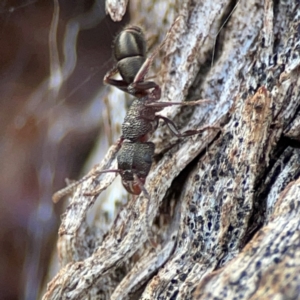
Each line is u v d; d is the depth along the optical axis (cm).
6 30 6
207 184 6
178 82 6
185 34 6
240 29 6
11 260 7
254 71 6
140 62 6
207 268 5
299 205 5
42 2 6
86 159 6
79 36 6
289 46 5
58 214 7
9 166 7
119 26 6
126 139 6
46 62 7
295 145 5
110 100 6
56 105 7
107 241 6
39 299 6
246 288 5
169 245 6
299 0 5
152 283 5
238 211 5
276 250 5
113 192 6
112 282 6
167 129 6
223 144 6
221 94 6
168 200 6
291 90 5
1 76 7
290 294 5
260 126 5
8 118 7
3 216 7
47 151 7
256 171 5
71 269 6
